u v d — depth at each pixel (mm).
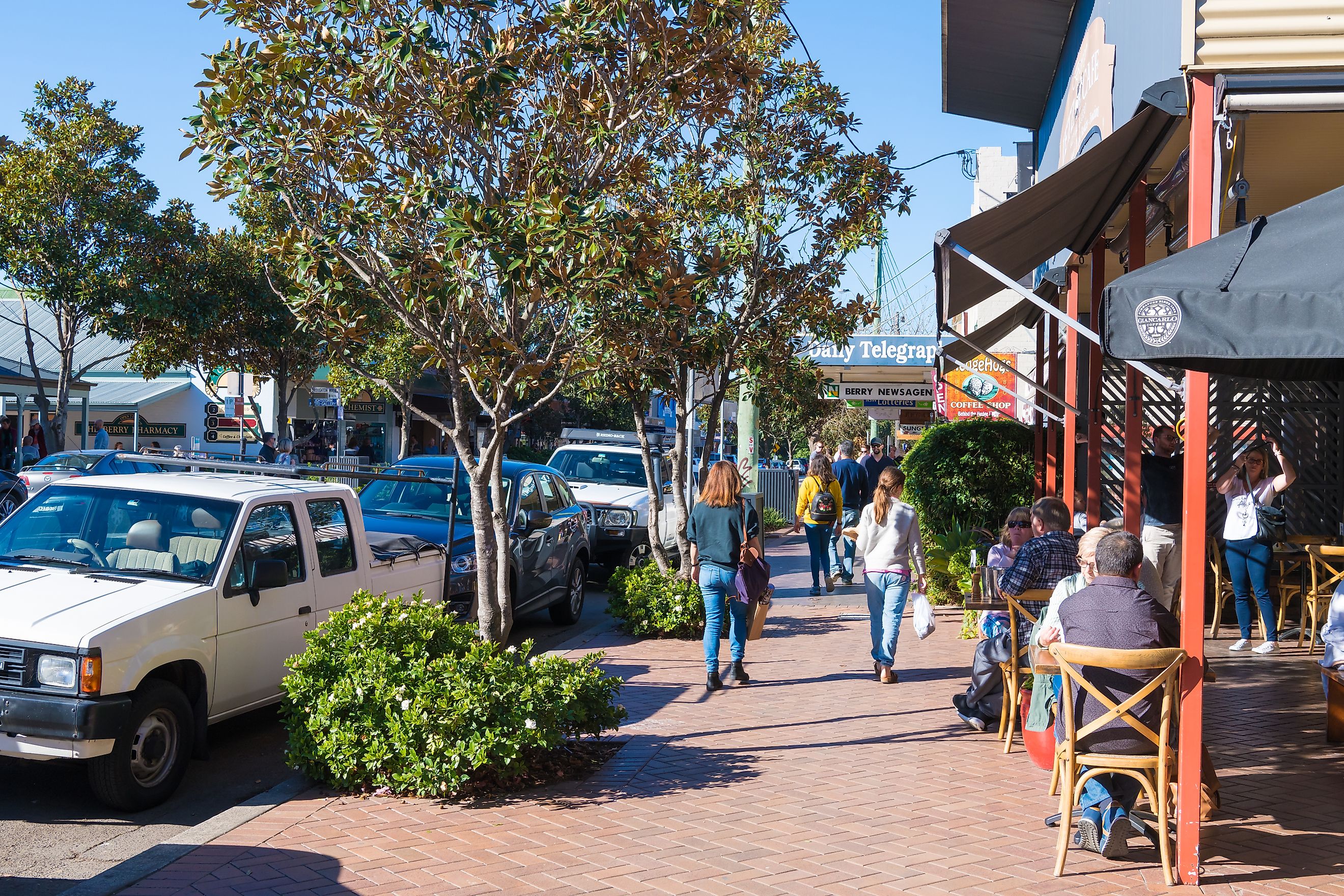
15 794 6777
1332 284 4164
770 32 12883
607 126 8352
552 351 8070
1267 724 8031
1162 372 13664
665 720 8359
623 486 18859
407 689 6473
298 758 6547
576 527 14086
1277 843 5582
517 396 8422
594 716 7102
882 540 9883
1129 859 5418
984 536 14109
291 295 8656
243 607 7363
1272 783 6598
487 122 8156
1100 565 5551
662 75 8531
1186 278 4383
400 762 6402
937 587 14305
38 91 25328
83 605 6578
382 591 9109
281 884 5004
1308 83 5781
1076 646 5320
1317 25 5883
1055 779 5793
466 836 5688
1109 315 4367
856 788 6590
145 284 26766
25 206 24453
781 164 13188
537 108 8539
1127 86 8984
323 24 8125
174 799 6805
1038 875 5191
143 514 7590
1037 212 8109
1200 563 5215
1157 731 5340
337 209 8016
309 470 8508
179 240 27531
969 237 7586
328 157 8102
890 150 13305
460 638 7277
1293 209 4742
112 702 6160
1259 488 11023
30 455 30406
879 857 5418
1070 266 11445
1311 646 10891
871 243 13062
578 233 7277
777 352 13375
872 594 9953
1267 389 13281
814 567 16094
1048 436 15305
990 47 14109
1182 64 6008
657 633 12539
